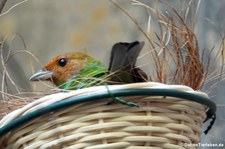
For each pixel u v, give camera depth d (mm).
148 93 2018
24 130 2027
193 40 2064
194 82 2059
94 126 2016
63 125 2020
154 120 2020
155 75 2066
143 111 2021
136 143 2018
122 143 2016
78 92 2018
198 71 2061
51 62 2117
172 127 2023
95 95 2016
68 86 2080
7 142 2035
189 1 2078
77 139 2018
